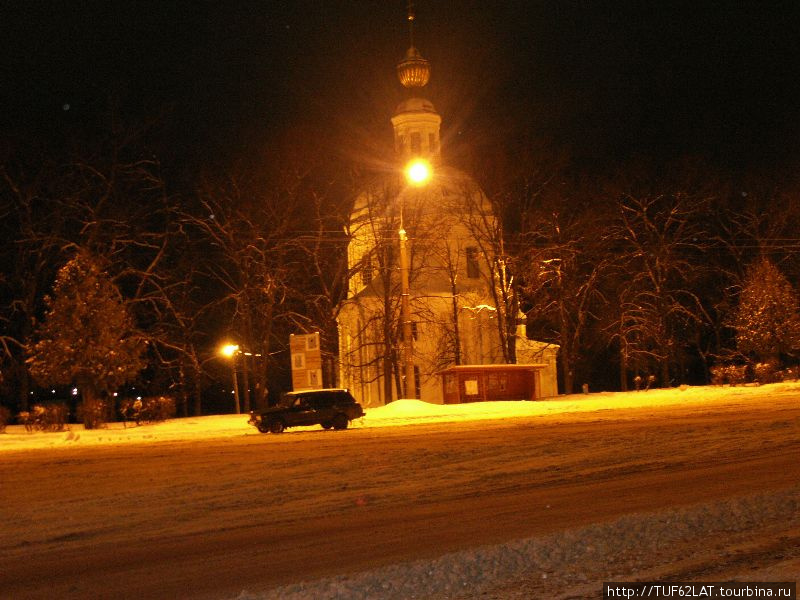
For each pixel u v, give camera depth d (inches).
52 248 2114.9
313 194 2050.9
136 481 793.6
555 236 2255.2
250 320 2074.3
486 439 997.2
